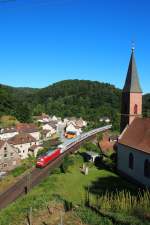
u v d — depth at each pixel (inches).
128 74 2220.7
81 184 1820.9
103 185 1800.0
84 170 2096.5
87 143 3100.4
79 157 2469.2
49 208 1232.8
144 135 1882.4
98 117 6968.5
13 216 1191.6
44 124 5447.8
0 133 3991.1
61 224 1039.0
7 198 1679.4
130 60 2217.0
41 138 4571.9
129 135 2057.1
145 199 1275.8
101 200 1331.2
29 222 1103.6
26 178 2075.5
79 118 6786.4
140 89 2198.6
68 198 1489.9
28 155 3253.0
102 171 2151.8
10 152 2783.0
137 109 2197.3
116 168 2127.2
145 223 1058.7
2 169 2716.5
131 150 1905.8
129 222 1059.9
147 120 1983.3
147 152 1702.8
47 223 1087.6
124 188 1734.7
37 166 2358.5
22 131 4291.3
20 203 1398.9
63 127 6279.5
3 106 5452.8
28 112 5762.8
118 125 5012.3
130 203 1225.4
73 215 1145.4
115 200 1291.8
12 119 5196.9
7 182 2048.5
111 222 1064.8
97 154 2438.5
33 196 1504.7
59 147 2888.8
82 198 1526.8
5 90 5871.1
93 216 1125.7
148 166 1708.9
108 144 3051.2
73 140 3676.2
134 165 1866.4
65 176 1998.0
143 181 1759.4
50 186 1760.6
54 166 2335.1
